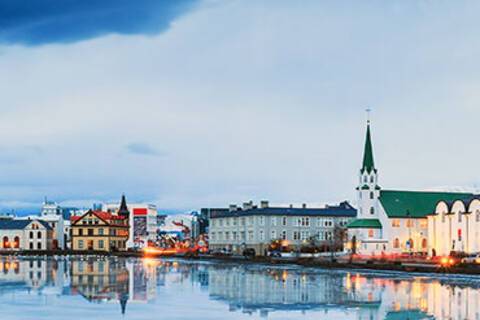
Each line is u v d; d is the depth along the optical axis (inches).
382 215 7155.5
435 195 7465.6
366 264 4798.2
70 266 5196.9
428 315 2071.9
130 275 3949.3
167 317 2032.5
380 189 7381.9
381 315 2076.8
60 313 2111.2
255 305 2338.8
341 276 3897.6
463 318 2010.3
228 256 7140.8
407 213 7155.5
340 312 2150.6
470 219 5999.0
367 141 7381.9
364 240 7042.3
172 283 3299.7
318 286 3100.4
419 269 4180.6
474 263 4392.2
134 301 2464.3
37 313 2108.8
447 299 2502.5
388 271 4247.0
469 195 7298.2
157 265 5442.9
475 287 3053.6
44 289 2930.6
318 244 7716.5
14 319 1974.7
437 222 6407.5
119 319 1989.4
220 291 2859.3
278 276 3897.6
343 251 7106.3
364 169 7298.2
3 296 2625.5
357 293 2748.5
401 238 7116.1
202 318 2014.0
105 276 3846.0
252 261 5954.7
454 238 6186.0
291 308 2251.5
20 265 5383.9
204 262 6176.2
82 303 2389.3
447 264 4409.5
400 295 2655.0
